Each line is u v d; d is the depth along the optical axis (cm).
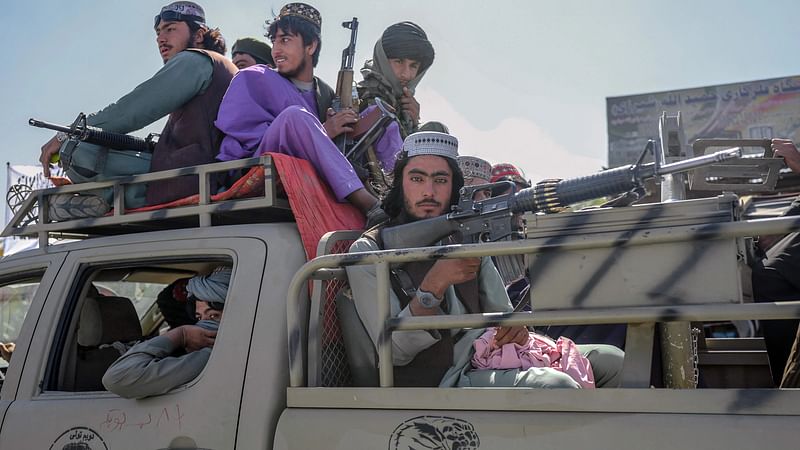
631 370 197
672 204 182
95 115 317
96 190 291
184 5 376
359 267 239
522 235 230
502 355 236
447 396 198
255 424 219
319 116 357
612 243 185
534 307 194
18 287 316
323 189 281
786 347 261
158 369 231
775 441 165
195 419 226
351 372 250
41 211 294
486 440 190
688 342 206
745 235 173
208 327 263
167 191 291
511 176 424
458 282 222
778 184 321
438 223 236
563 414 186
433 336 230
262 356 226
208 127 324
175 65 321
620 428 178
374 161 349
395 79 397
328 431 208
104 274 297
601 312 184
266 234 249
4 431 252
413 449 197
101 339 286
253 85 322
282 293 235
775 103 1756
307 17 348
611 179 207
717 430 170
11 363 264
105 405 241
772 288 272
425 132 272
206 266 281
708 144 286
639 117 1858
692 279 179
